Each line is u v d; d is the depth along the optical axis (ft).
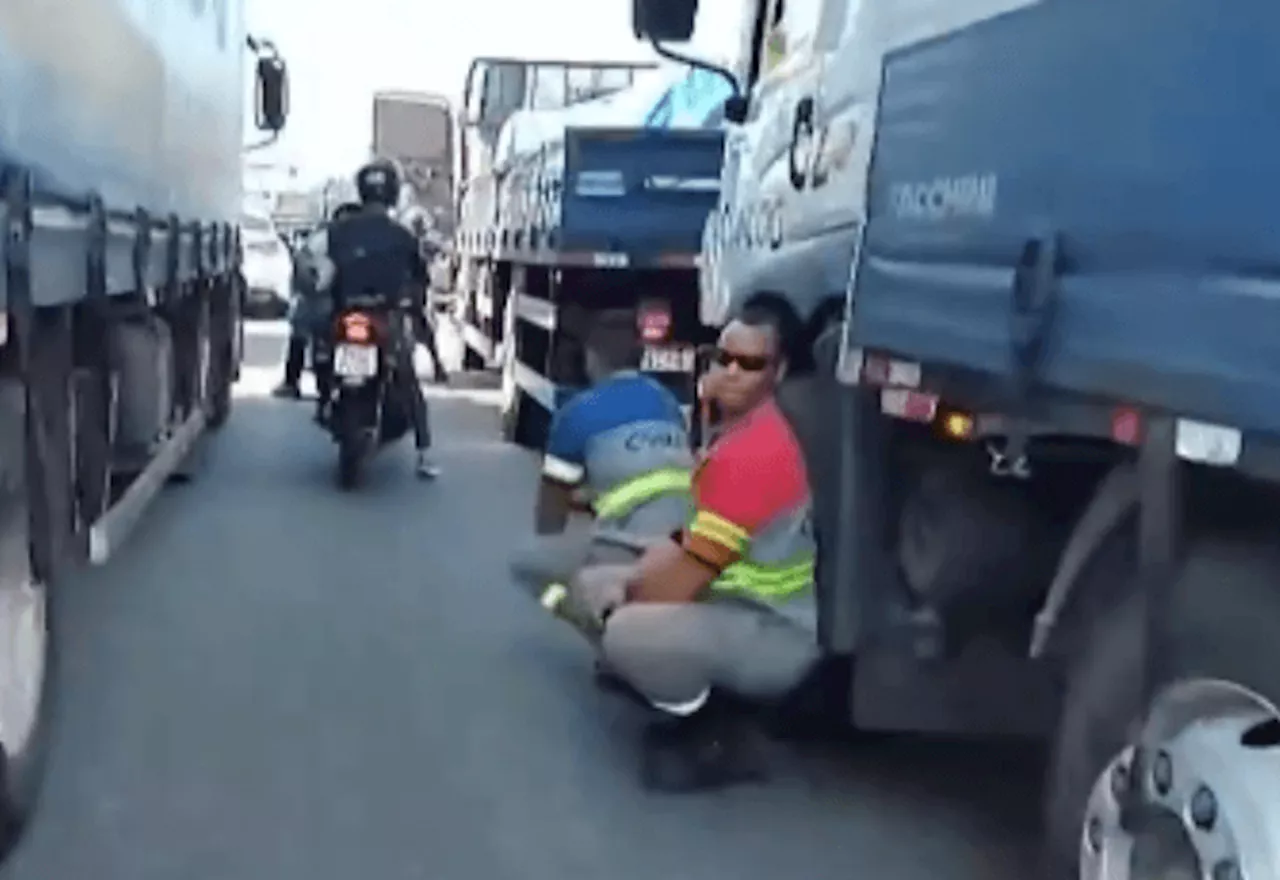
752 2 24.86
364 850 18.11
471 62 76.07
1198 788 11.75
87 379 21.91
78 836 18.26
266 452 44.73
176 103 29.78
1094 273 12.47
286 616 27.58
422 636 26.61
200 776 20.15
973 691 18.08
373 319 39.27
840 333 18.99
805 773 20.85
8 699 17.21
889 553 18.31
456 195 79.82
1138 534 12.70
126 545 32.68
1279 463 10.30
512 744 21.61
